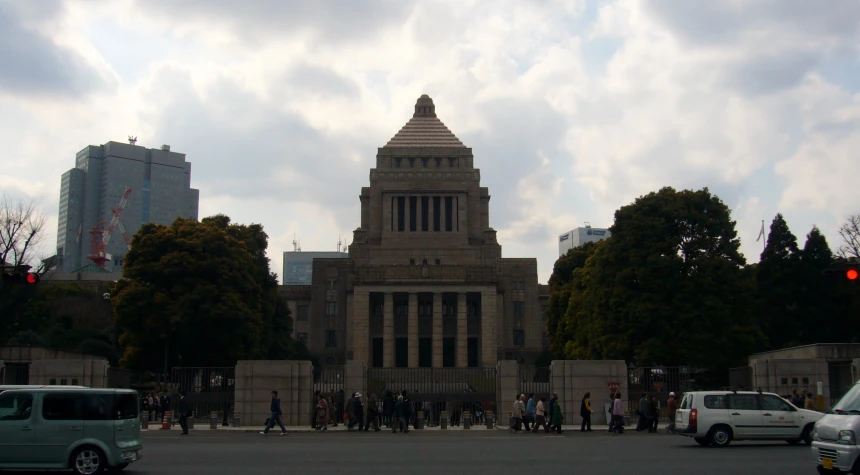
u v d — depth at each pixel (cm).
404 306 14625
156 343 8938
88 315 11950
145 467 3472
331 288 15112
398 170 16075
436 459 3738
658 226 8388
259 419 6075
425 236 15700
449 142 16750
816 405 5850
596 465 3456
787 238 10019
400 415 5597
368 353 13662
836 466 2702
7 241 9531
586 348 10094
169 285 9056
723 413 4312
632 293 8269
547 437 5128
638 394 6581
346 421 6312
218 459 3778
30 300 10294
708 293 8025
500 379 6312
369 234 16000
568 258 12462
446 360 14638
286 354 11206
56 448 3166
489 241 15988
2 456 3148
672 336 7919
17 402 3206
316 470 3334
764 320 9856
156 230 9381
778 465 3412
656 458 3725
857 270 4331
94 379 6125
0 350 6850
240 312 8869
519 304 15112
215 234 9294
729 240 8500
